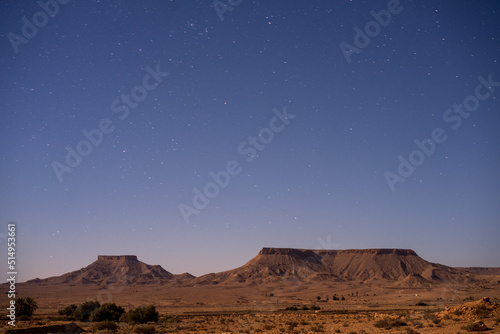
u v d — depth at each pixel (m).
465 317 30.70
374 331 27.73
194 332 32.91
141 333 30.98
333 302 190.75
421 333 24.86
